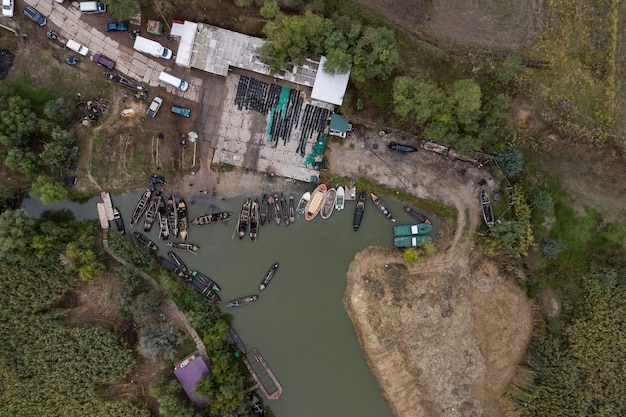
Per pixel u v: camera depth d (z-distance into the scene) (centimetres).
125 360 5091
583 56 5119
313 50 4972
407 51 5072
